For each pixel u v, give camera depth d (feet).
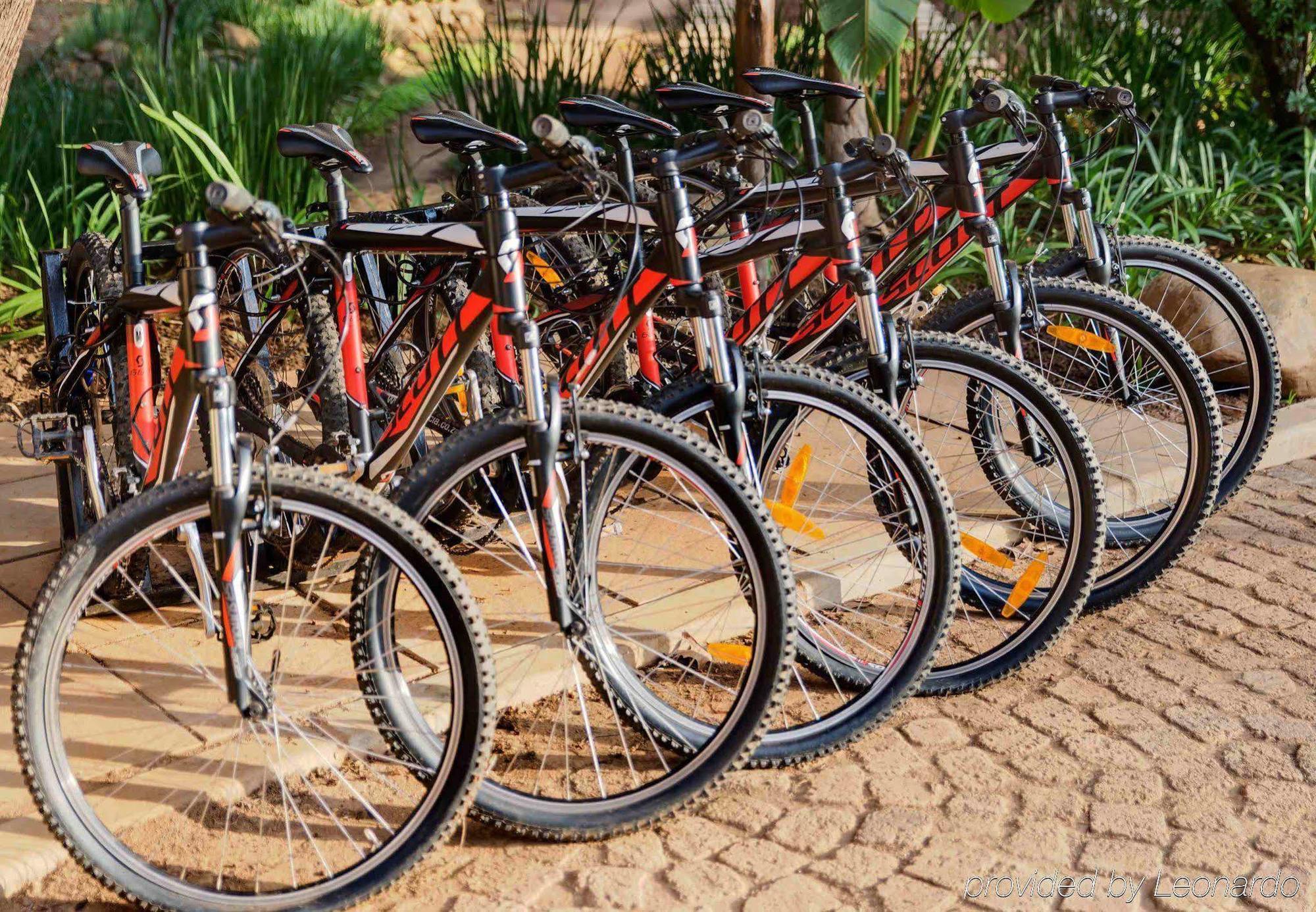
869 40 13.57
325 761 7.48
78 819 6.43
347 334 8.37
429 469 6.94
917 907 6.79
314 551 9.09
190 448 12.25
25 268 15.20
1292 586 10.37
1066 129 19.03
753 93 14.11
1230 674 9.09
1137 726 8.45
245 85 17.24
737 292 11.64
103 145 8.29
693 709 8.55
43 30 21.04
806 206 9.30
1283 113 19.89
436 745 7.27
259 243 6.48
